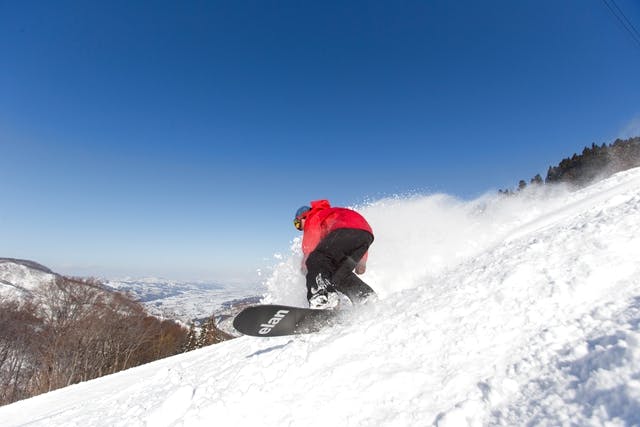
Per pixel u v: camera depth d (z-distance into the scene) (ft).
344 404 5.71
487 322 6.47
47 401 19.63
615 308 5.49
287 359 8.08
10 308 81.76
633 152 58.44
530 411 4.32
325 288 9.71
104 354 86.89
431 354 6.23
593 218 9.47
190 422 6.81
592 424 3.74
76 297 87.35
